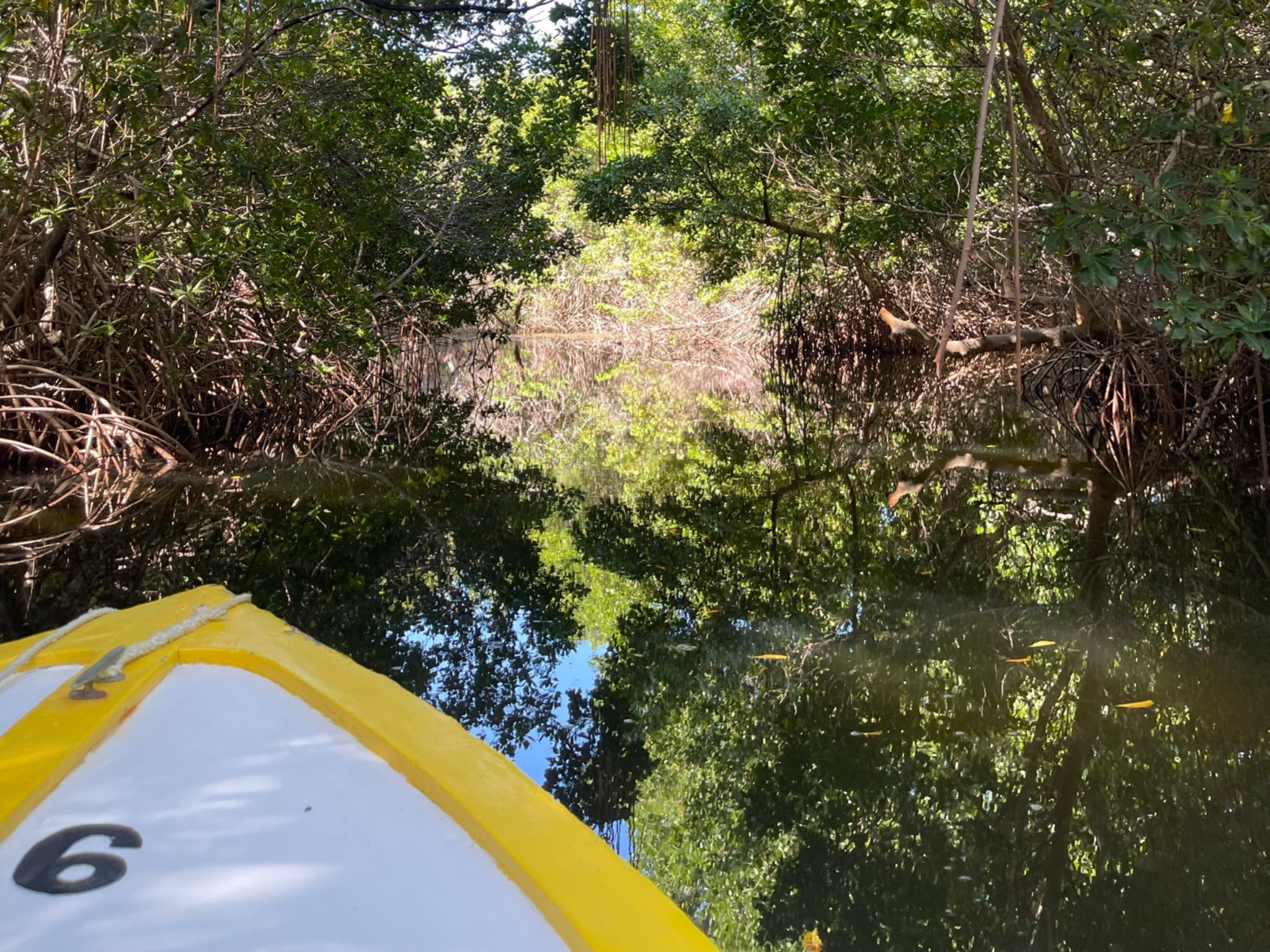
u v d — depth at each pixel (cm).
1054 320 1116
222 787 137
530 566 526
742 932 222
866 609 458
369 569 504
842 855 258
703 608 460
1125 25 516
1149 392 833
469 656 390
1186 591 474
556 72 902
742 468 822
